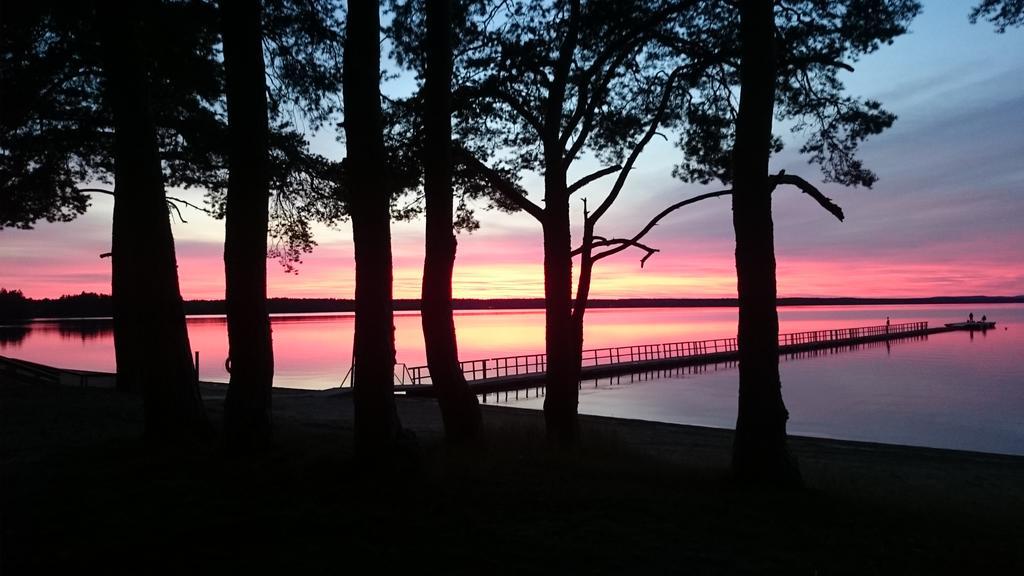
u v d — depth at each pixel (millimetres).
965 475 13555
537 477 7922
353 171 7973
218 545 5457
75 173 19703
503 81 13656
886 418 33156
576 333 13945
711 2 12641
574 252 13664
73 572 4914
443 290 10727
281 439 10086
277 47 13914
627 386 44906
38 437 11047
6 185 18172
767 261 9039
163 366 10289
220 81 15672
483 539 5676
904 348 80875
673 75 13641
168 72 14445
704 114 14516
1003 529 7074
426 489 7082
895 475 12852
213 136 16641
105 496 6785
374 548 5426
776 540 5992
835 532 6332
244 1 9227
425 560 5203
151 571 4930
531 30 13688
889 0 11711
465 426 10664
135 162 10555
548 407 12945
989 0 10672
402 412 21406
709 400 37844
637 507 6758
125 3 10570
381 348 7777
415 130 13273
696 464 11773
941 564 5594
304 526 5863
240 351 9086
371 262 7820
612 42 13109
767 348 8938
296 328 160375
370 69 7977
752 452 8789
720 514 6727
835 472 12445
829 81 12789
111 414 13844
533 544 5594
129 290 19938
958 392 43594
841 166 12984
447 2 10578
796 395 42281
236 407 9008
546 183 13344
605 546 5613
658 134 14406
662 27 13453
